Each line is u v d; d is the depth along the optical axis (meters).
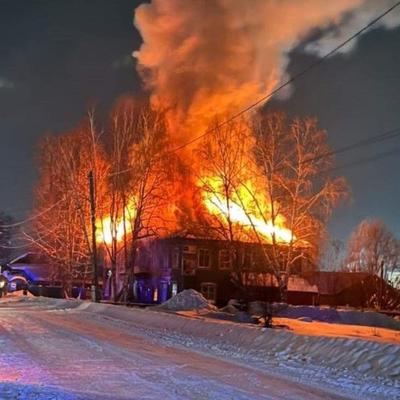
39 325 23.94
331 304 62.03
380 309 56.31
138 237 48.50
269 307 31.03
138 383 11.15
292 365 14.22
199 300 38.91
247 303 38.09
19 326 23.19
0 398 9.09
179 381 11.49
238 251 46.50
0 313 31.67
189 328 22.00
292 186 48.44
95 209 46.53
